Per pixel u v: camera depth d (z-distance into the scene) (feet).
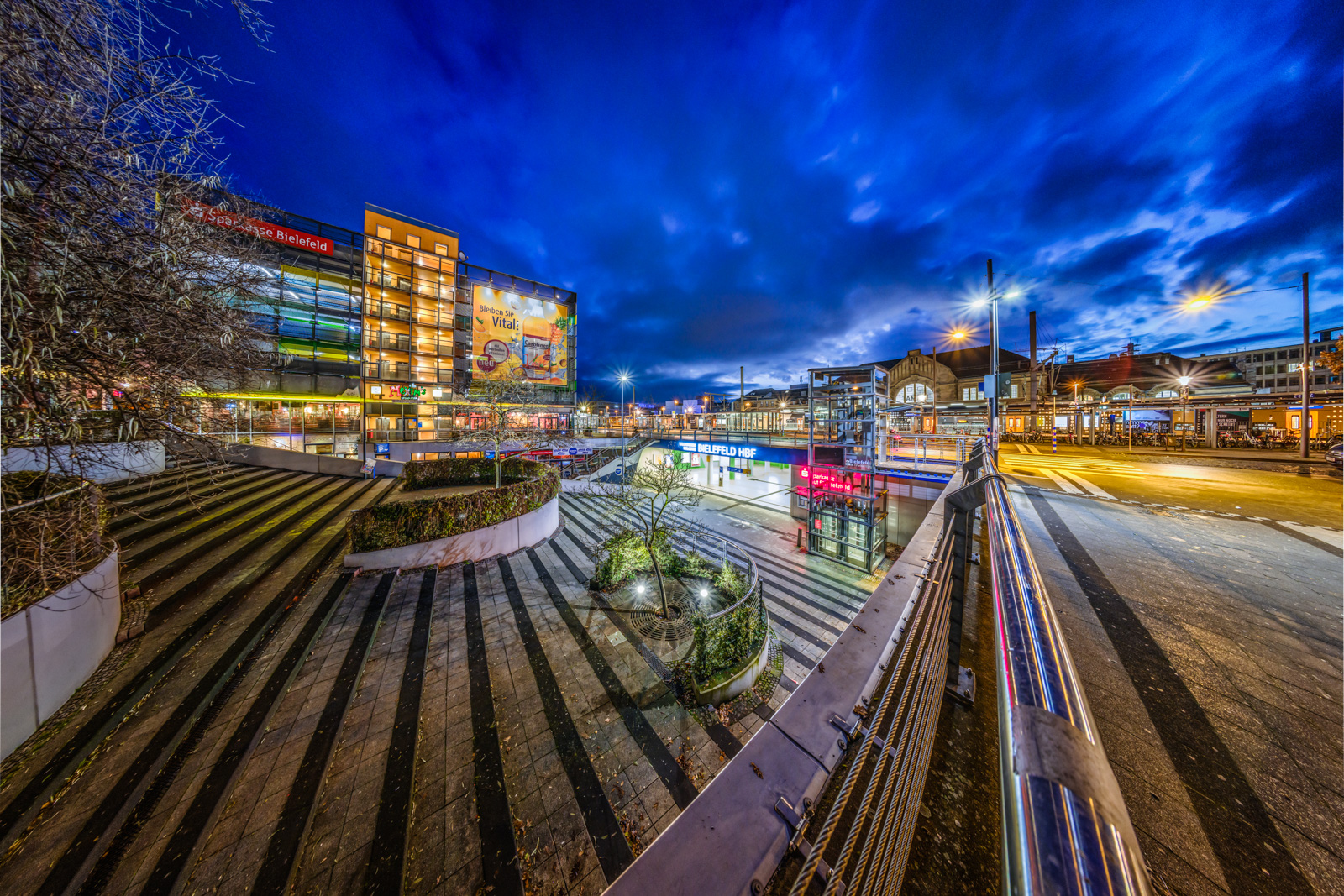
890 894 4.61
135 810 12.35
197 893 11.03
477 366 102.32
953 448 68.33
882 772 5.30
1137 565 16.44
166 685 16.47
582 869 12.92
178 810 12.53
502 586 30.99
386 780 14.84
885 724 5.93
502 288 106.32
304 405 78.38
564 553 39.32
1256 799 7.06
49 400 11.65
